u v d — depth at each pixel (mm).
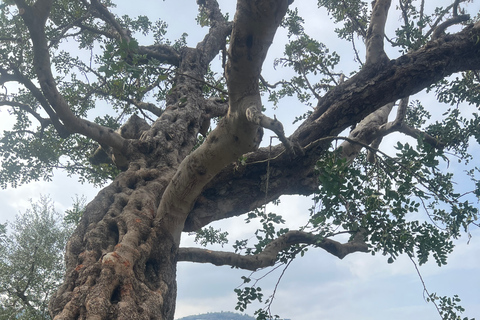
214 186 6859
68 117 6160
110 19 9703
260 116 3717
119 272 4488
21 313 12141
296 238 7324
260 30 3662
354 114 6719
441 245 6141
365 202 5863
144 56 5059
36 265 12719
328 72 10430
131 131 7777
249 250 7344
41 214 13875
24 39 8547
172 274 5297
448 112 9016
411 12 9977
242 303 7066
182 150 7629
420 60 6656
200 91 9391
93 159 8742
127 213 5465
